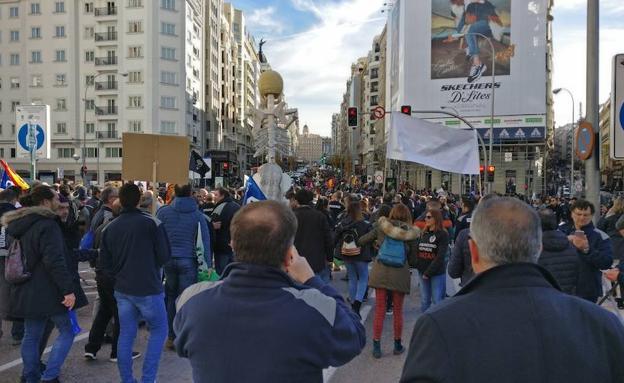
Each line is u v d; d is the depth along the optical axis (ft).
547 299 5.91
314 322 6.89
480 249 6.48
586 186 21.83
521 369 5.46
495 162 167.73
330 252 23.76
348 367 18.93
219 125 280.92
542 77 151.94
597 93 21.93
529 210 6.51
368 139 330.95
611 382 5.60
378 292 20.27
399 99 175.83
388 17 228.22
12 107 208.54
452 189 175.73
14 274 15.08
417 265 22.89
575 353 5.55
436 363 5.69
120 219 15.99
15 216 15.35
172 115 201.57
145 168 22.61
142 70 196.95
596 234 16.08
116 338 19.12
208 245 21.30
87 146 203.31
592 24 22.07
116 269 15.80
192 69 216.95
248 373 6.64
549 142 233.76
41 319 15.61
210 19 251.39
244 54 379.76
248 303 6.99
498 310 5.83
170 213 21.02
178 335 7.43
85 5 202.80
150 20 196.03
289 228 7.51
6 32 207.92
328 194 90.22
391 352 20.74
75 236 16.84
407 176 222.69
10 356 19.66
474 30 155.22
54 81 204.95
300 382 6.71
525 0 151.74
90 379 17.31
